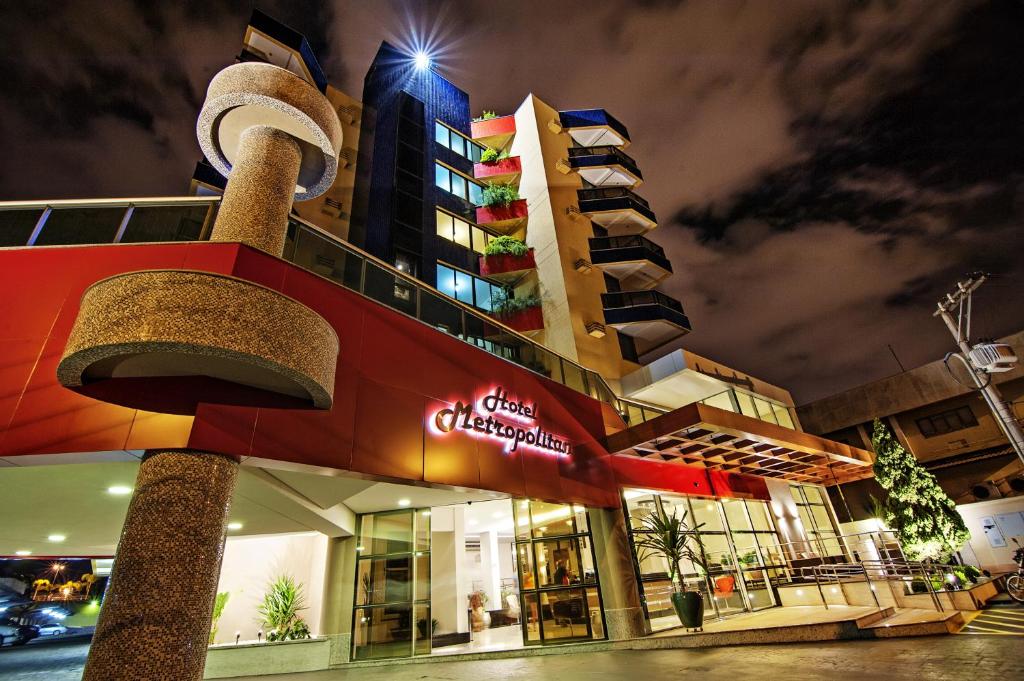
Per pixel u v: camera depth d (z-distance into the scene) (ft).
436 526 50.52
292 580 45.06
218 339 14.23
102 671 14.07
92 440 17.79
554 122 96.12
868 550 67.56
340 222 73.51
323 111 27.14
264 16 67.15
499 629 54.75
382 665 34.17
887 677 19.53
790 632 31.32
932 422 80.07
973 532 67.51
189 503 17.44
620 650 34.63
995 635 26.58
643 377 66.23
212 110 25.66
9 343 19.30
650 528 43.45
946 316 36.09
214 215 28.73
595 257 81.15
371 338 29.04
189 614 15.69
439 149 84.74
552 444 39.24
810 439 48.78
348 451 24.86
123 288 14.43
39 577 101.14
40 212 24.54
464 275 75.41
